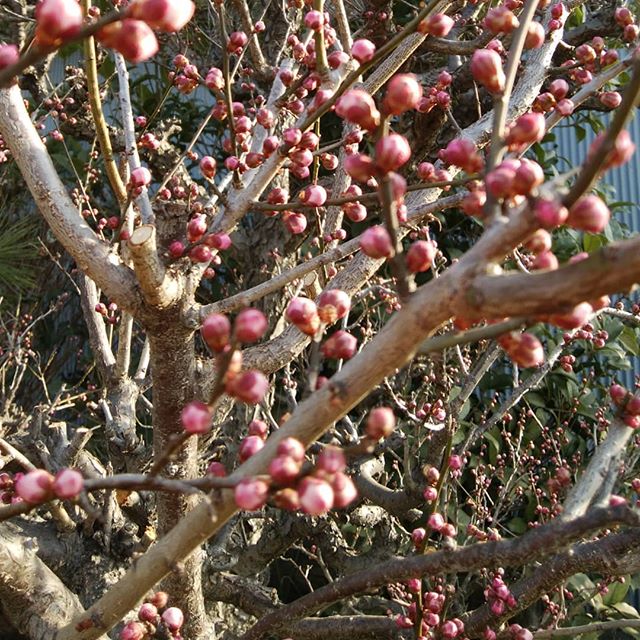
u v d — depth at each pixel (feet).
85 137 2.78
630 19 1.48
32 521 1.99
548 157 3.86
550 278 0.53
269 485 0.67
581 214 0.58
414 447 2.22
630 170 4.43
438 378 1.98
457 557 0.93
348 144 1.37
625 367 3.60
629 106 0.56
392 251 0.63
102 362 2.25
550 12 1.72
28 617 1.46
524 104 1.55
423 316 0.61
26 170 1.17
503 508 2.89
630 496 2.38
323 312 0.77
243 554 2.43
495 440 2.95
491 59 0.71
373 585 1.07
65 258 4.25
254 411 2.28
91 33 0.61
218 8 1.21
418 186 1.13
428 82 2.63
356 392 0.66
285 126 1.66
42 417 2.20
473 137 1.54
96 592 1.90
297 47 1.48
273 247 2.70
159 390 1.27
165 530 1.38
